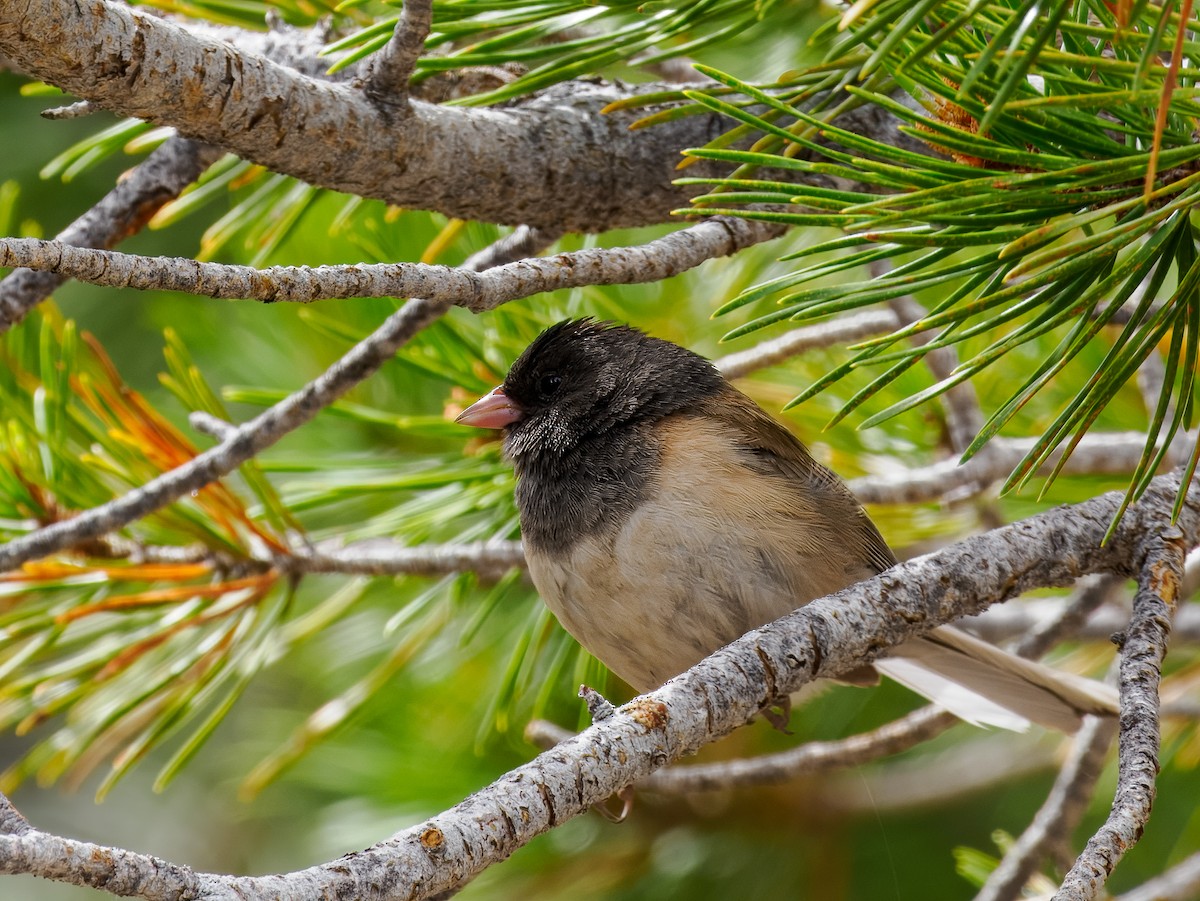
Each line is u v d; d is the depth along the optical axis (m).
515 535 2.77
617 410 2.74
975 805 2.86
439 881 2.64
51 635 2.74
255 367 2.83
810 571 2.73
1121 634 2.68
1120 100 2.64
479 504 2.77
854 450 2.82
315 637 2.83
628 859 2.83
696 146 2.73
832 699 2.85
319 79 2.70
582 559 2.73
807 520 2.73
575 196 2.72
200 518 2.76
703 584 2.72
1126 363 2.66
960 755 2.86
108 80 2.68
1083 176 2.65
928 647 2.75
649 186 2.73
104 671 2.74
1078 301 2.66
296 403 2.73
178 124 2.69
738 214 2.66
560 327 2.76
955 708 2.76
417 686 2.83
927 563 2.70
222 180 2.76
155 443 2.76
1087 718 2.75
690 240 2.69
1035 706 2.76
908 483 2.79
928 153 2.72
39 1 2.67
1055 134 2.66
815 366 2.82
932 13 2.66
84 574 2.75
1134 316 2.66
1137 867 2.85
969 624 2.83
